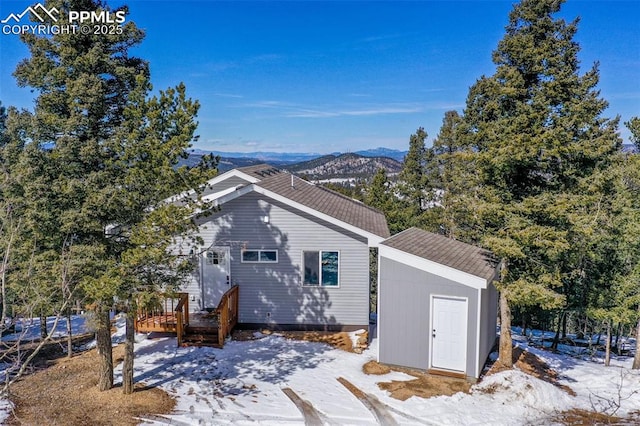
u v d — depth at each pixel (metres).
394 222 28.05
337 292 15.28
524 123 11.47
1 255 9.48
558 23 11.57
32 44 8.97
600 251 15.35
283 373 12.04
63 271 8.05
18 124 9.32
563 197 11.78
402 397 10.80
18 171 8.86
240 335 14.80
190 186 9.59
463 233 22.14
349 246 15.15
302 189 18.45
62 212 8.80
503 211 12.07
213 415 9.63
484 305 12.43
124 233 9.79
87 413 9.51
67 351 14.39
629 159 15.12
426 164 30.08
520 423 9.98
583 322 20.41
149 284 9.56
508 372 11.92
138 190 9.35
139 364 12.34
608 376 13.87
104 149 9.25
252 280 15.43
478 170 12.70
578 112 11.66
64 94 9.08
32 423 8.96
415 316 12.27
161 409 9.80
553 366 14.59
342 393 10.95
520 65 11.98
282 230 15.23
